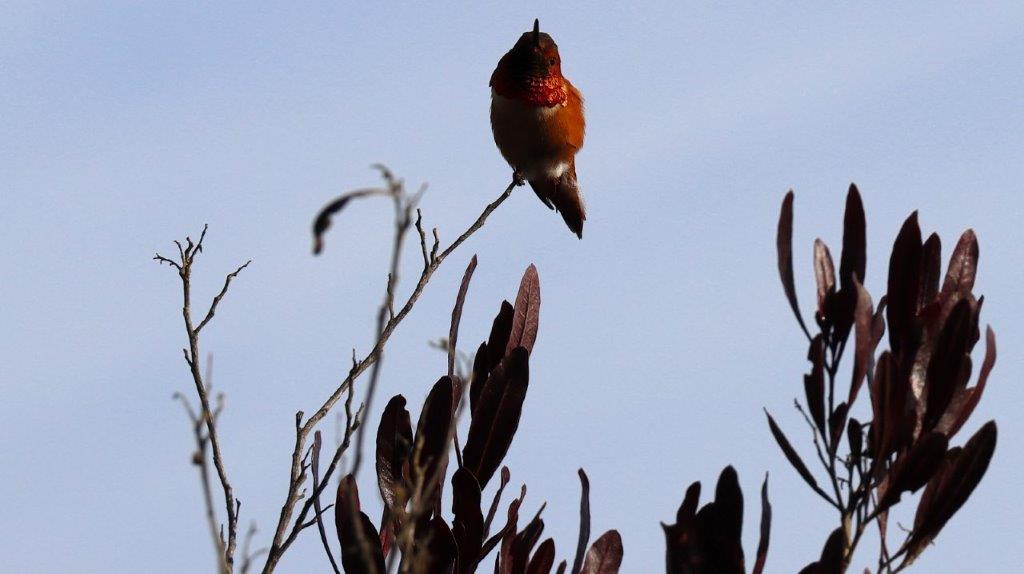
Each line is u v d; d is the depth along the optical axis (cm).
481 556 562
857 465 528
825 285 562
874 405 523
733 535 525
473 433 591
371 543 559
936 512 530
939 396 530
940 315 542
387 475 577
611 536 557
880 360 522
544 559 569
